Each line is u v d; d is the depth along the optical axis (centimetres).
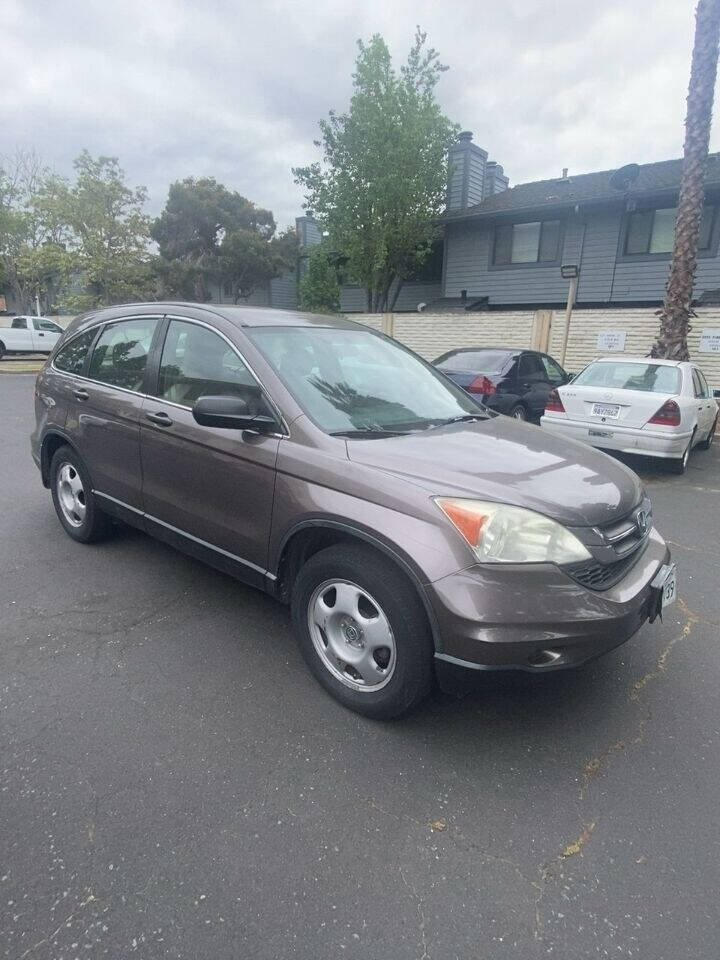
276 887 192
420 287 2138
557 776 243
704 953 175
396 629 250
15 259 2878
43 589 387
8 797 223
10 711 271
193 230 3372
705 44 954
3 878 192
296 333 353
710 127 984
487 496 244
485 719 275
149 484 370
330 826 216
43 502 562
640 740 265
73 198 2347
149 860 200
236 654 320
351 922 182
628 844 212
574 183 1912
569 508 249
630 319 1297
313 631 287
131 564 425
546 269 1794
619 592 252
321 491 272
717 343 1193
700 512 607
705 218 1543
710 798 233
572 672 313
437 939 178
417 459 268
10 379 1820
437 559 236
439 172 1786
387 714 264
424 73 1677
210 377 337
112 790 228
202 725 266
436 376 404
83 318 467
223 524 323
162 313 382
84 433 417
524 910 187
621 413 736
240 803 224
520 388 965
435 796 231
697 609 388
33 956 169
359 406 321
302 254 2648
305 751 252
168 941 174
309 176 1825
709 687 303
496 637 228
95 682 293
